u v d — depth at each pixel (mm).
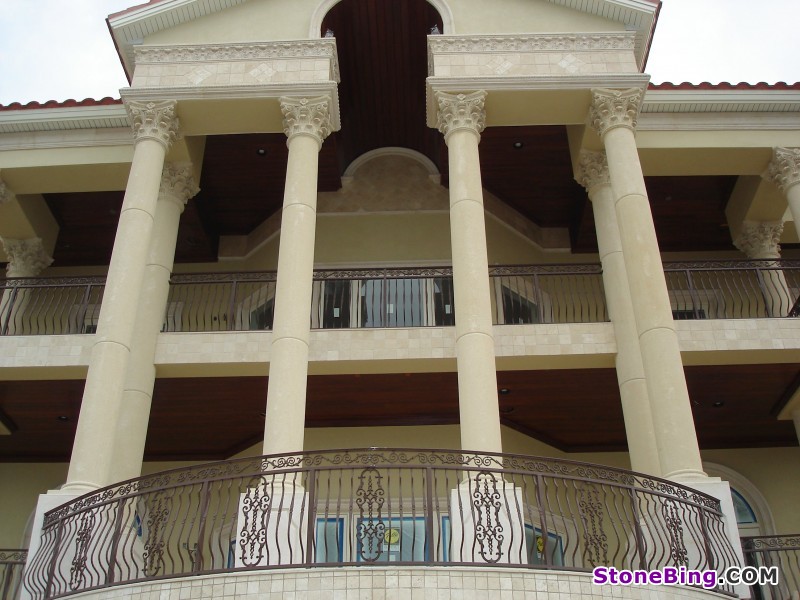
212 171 15156
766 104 13430
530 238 16359
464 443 9672
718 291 15750
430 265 15570
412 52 14750
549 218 16594
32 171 13570
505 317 15008
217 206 16094
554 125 14188
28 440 14719
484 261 10961
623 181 11562
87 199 15281
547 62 12547
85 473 9523
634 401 11211
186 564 12414
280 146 14609
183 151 13211
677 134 13406
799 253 16453
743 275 15586
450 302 15008
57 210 15523
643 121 13461
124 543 8688
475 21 13148
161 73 12594
